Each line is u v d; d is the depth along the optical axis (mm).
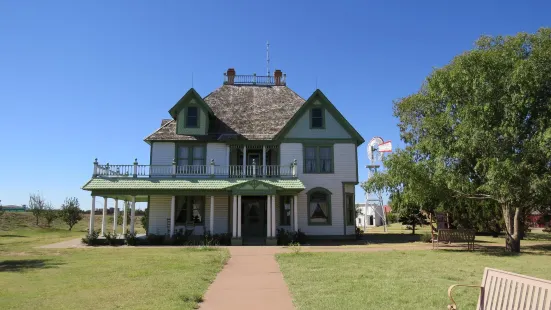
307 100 30859
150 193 26859
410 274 12453
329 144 30672
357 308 8062
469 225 33844
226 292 10086
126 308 8148
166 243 26672
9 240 29516
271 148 31047
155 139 29609
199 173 28922
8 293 9812
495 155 17844
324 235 29562
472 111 18656
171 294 9445
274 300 9188
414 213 37188
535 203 19641
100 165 27656
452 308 6578
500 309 5801
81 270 13773
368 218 62844
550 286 5035
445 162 19797
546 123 17547
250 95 34688
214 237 26625
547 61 17906
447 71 22141
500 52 19219
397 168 20094
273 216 26594
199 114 30359
